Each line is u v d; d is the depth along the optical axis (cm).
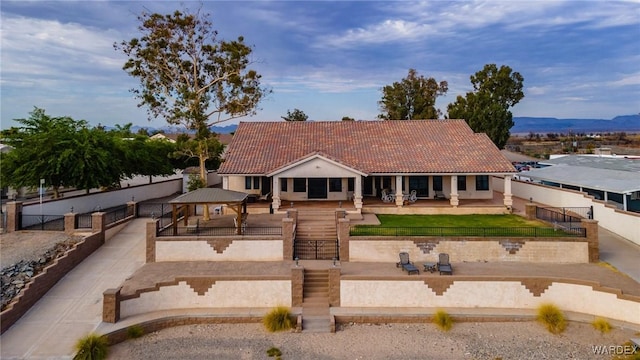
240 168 3161
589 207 2833
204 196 2369
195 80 3275
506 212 3056
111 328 1631
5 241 2248
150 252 2244
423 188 3466
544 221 2681
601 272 2058
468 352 1558
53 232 2402
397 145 3484
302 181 3412
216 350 1573
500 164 3119
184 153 3216
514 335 1680
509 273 2047
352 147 3475
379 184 3516
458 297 1859
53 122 3112
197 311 1823
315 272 2025
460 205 3109
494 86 6025
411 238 2269
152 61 3238
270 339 1656
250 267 2142
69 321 1697
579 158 4691
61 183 2836
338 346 1603
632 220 2488
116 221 2658
